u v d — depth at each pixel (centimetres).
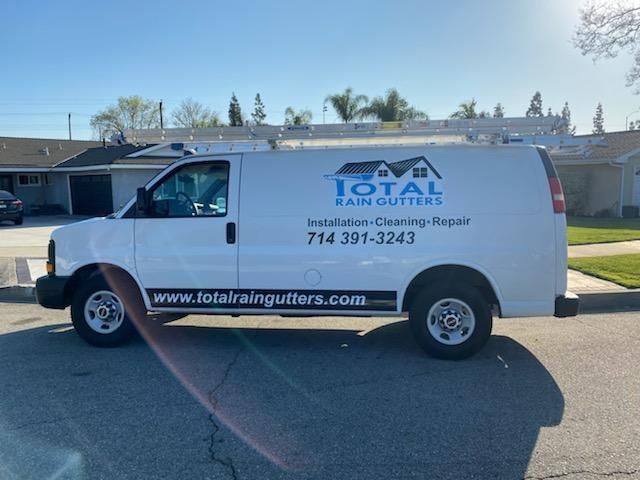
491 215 521
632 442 359
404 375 494
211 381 482
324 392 454
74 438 371
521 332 638
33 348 588
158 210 575
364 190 536
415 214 529
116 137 696
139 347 590
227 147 610
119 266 582
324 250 543
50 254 598
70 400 438
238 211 554
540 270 518
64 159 3181
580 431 376
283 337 631
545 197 516
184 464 336
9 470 329
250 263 554
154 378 490
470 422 392
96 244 585
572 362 524
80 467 332
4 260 1194
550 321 691
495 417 400
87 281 589
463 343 528
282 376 495
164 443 363
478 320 524
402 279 533
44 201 3150
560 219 516
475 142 603
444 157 529
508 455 343
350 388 462
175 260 569
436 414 407
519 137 576
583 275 895
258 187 553
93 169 2708
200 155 566
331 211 541
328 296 547
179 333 650
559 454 343
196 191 574
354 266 538
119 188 2664
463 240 525
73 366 525
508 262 520
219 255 559
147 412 413
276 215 549
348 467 331
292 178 548
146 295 580
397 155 534
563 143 572
